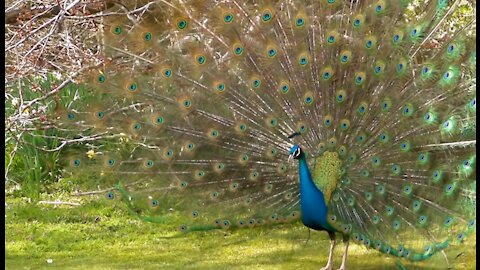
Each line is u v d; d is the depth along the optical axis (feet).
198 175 23.84
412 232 22.70
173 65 23.97
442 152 23.07
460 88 23.18
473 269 24.84
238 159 23.70
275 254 27.27
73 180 35.14
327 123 22.99
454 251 25.55
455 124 22.95
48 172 35.91
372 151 23.08
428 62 23.16
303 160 22.59
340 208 22.95
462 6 29.68
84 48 30.35
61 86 26.58
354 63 23.17
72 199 34.06
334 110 23.08
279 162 23.56
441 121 22.97
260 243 28.66
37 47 29.17
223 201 23.80
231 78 23.73
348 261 26.30
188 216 23.91
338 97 23.02
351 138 23.06
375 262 26.09
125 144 28.91
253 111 23.66
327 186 22.68
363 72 23.06
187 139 23.91
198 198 23.93
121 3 29.25
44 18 29.63
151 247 28.35
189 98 23.71
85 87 27.68
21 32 27.27
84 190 33.91
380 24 23.52
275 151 23.52
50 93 26.76
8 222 31.35
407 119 23.08
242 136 23.68
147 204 23.97
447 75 23.00
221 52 23.93
